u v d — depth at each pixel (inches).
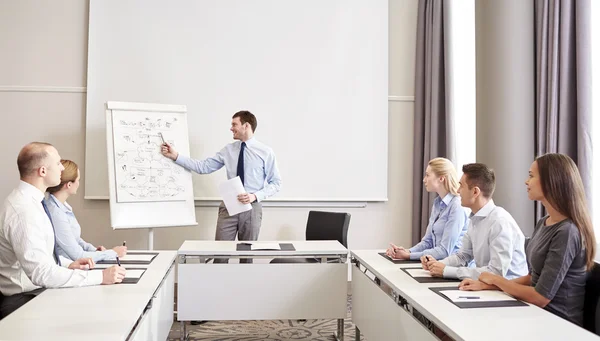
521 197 142.4
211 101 188.1
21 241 86.4
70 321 66.8
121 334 61.5
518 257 98.2
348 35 195.2
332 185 194.1
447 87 181.8
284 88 191.9
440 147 187.9
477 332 63.4
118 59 183.2
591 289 79.4
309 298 126.1
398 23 201.9
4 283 94.1
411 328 82.7
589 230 78.7
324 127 193.8
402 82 201.8
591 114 123.5
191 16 187.5
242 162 168.2
